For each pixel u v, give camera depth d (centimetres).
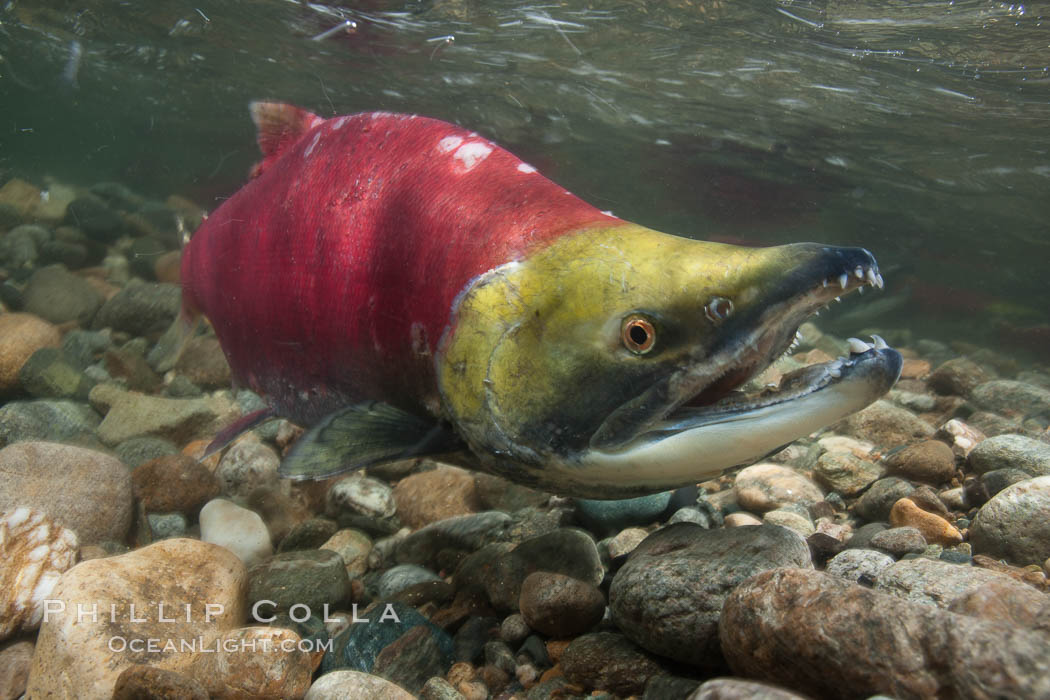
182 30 182
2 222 143
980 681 17
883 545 35
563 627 31
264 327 41
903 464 45
